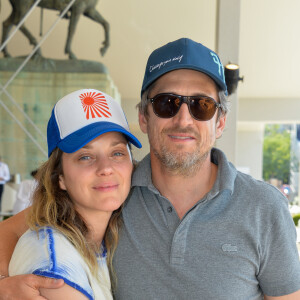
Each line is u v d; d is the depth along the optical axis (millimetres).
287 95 11953
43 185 1116
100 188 1049
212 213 1129
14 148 4273
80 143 1020
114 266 1166
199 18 6094
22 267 916
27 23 5961
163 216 1149
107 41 5215
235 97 3035
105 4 6098
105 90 4594
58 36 6258
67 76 4508
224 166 1196
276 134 25750
